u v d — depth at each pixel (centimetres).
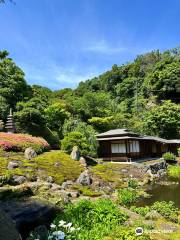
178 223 1045
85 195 1549
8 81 3838
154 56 9894
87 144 2664
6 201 938
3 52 3941
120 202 1474
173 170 3120
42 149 2583
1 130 3100
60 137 3716
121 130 3447
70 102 5297
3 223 571
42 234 746
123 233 775
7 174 1509
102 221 927
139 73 9019
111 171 2411
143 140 3706
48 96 6594
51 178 1739
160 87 7562
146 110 6938
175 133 5169
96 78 10319
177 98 7275
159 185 2188
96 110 5106
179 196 1697
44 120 3588
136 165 2802
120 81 9275
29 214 830
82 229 851
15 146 2319
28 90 4250
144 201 1571
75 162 2309
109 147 3359
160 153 4159
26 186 1126
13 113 3409
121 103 7819
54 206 967
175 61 8069
